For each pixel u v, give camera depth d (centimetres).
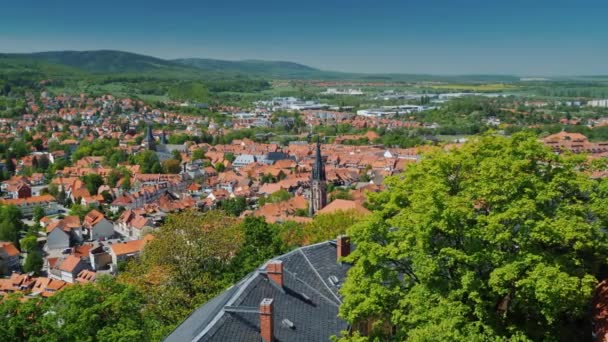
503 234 3691
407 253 4022
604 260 4112
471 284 3750
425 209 3988
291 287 5284
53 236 18738
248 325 4412
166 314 7131
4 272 16212
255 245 8969
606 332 3662
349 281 4409
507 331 3809
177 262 7881
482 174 4025
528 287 3606
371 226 4359
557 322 4006
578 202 4006
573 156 4134
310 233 10306
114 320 5488
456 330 3538
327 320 5028
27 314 5144
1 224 18875
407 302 3959
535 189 3862
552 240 3766
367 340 4162
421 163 4672
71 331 5128
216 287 7656
